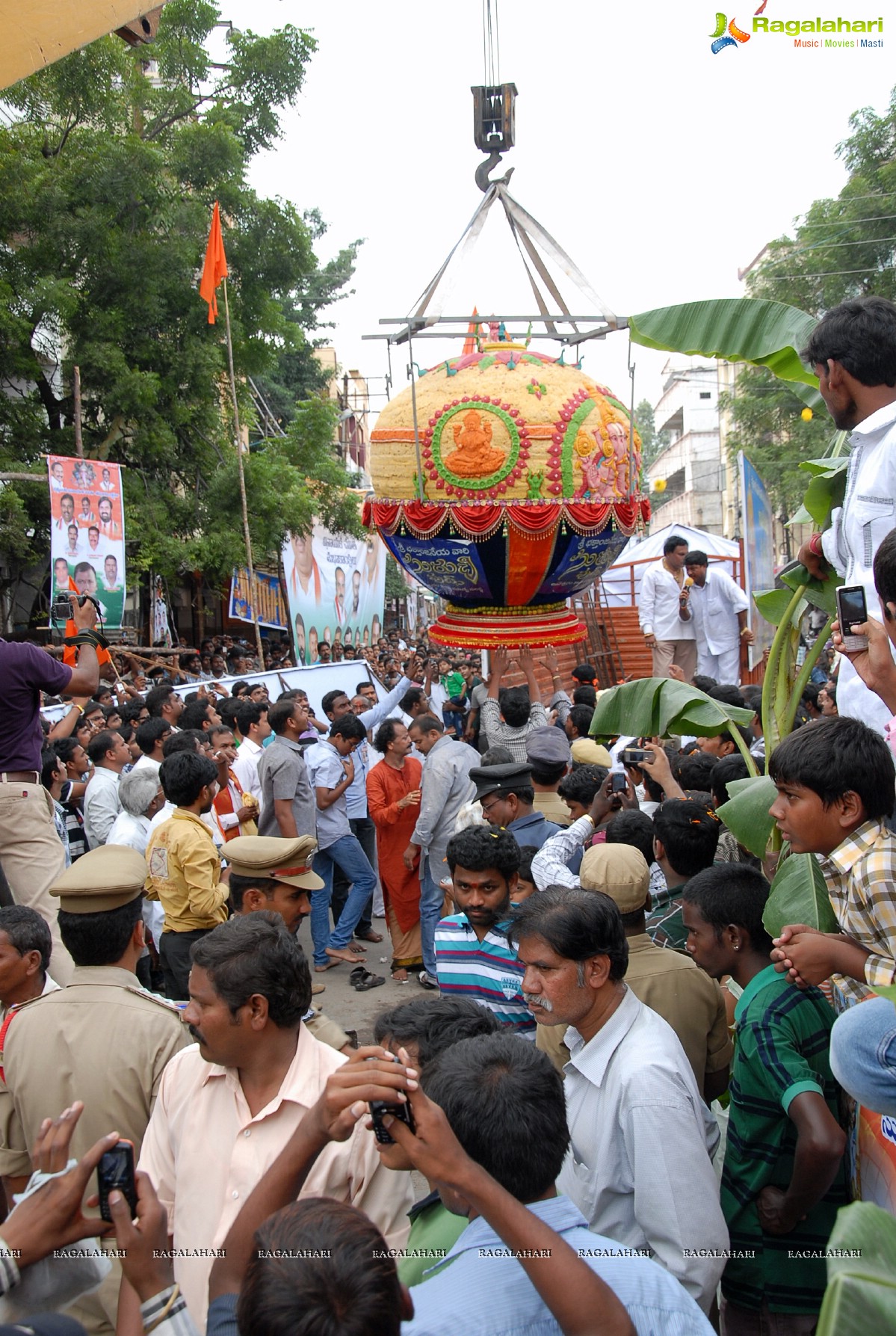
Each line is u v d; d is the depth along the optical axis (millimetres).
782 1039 2668
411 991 7414
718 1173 3049
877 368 3041
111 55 15984
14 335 15141
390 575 39625
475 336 5449
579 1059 2752
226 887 5242
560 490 4863
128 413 16969
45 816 4723
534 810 5594
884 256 21078
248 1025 2549
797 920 3016
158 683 11453
